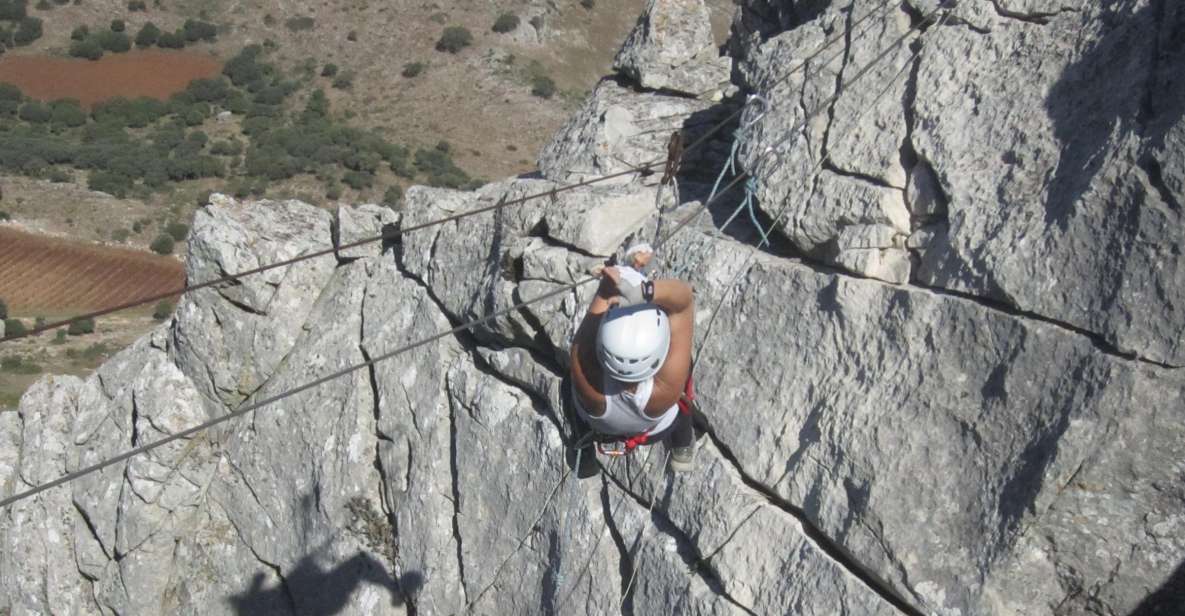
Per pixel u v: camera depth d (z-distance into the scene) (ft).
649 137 35.35
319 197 179.73
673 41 38.09
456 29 244.01
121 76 233.55
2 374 122.52
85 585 45.57
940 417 22.21
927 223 24.12
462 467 34.58
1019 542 20.36
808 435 24.64
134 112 213.66
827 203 25.79
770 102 28.53
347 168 191.11
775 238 28.27
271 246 40.75
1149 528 19.65
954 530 21.48
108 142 198.39
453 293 35.63
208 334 41.29
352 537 37.93
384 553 37.47
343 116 221.66
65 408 47.34
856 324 24.34
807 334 25.35
